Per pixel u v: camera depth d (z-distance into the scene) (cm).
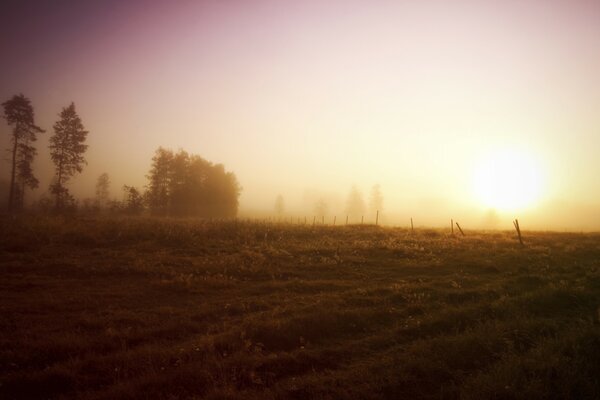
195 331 1041
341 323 1084
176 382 739
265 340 965
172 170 6775
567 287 1423
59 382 747
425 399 705
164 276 1631
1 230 2283
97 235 2412
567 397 681
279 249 2384
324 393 711
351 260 2108
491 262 2039
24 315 1123
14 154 4916
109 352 895
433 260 2125
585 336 918
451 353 859
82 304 1244
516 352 874
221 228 2959
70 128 5206
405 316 1177
